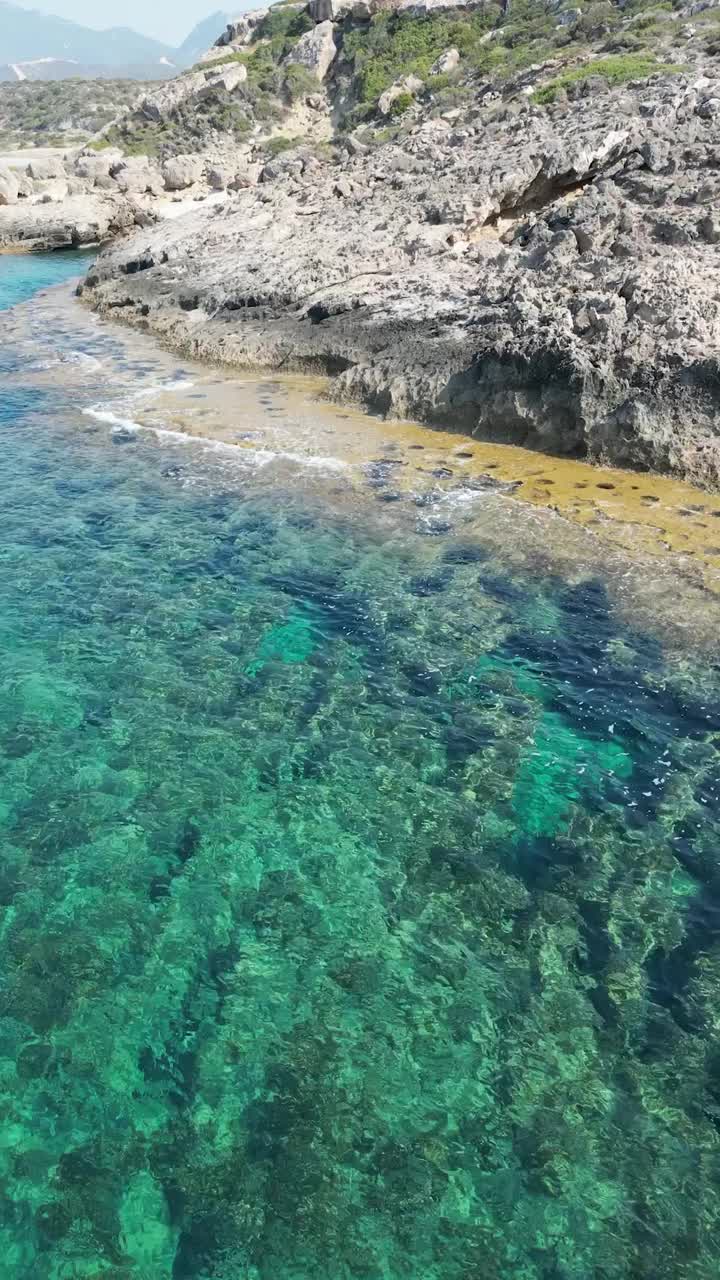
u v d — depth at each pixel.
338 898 9.42
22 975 8.55
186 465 20.06
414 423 22.41
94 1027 8.09
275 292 30.05
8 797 10.71
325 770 11.18
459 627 13.92
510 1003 8.25
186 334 31.45
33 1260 6.41
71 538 16.77
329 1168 6.96
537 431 19.91
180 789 10.88
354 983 8.48
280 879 9.66
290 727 11.91
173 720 12.02
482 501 17.56
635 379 18.62
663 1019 8.04
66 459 20.56
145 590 15.07
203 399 24.98
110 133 78.81
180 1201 6.77
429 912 9.23
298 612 14.44
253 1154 7.07
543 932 8.95
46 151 93.81
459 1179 6.87
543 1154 7.02
